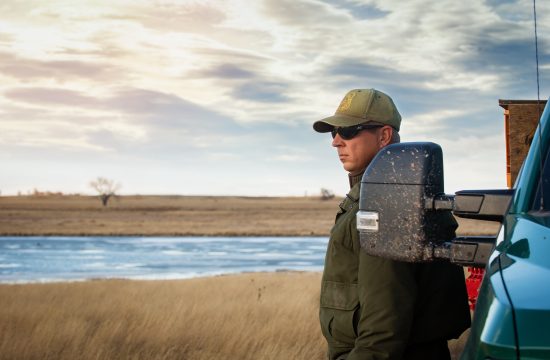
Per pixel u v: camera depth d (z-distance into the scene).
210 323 10.30
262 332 9.77
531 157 1.90
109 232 103.25
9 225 118.06
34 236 95.69
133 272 38.03
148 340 9.56
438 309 2.44
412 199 1.95
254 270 39.34
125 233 102.12
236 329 9.83
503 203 1.90
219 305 12.56
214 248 66.69
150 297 14.87
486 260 1.85
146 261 47.50
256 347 9.04
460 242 1.90
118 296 15.09
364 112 2.70
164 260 48.75
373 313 2.25
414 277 2.33
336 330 2.47
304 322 10.39
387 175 1.99
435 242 1.97
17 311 11.62
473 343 1.52
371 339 2.26
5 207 197.00
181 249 64.69
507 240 1.74
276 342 9.20
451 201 1.94
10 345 8.95
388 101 2.74
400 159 1.98
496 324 1.42
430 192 1.96
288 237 97.12
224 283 19.62
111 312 12.05
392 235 1.97
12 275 35.75
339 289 2.46
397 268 2.26
